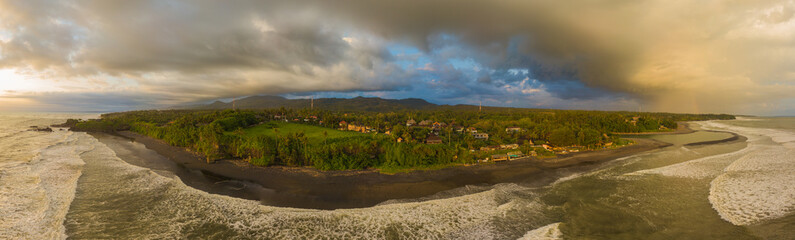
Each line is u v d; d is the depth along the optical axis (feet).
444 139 316.60
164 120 592.19
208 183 178.40
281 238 114.73
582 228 117.80
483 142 306.14
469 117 614.75
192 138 301.22
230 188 169.07
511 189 165.89
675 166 213.46
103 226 122.42
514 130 392.68
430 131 377.71
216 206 143.43
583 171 204.23
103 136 424.05
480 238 114.01
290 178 188.34
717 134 465.47
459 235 116.78
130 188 167.63
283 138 246.47
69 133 466.29
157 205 144.56
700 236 108.27
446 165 217.97
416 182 179.42
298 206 143.95
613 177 187.42
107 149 299.58
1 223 121.49
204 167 217.56
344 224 125.59
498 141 309.83
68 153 271.49
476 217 131.13
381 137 260.21
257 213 135.85
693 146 320.29
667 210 131.75
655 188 162.50
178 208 141.08
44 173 194.08
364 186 172.24
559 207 139.54
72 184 172.45
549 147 293.43
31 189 161.68
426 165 216.74
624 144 325.83
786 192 145.18
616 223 121.19
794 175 174.50
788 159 223.92
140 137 409.49
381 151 232.12
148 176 191.01
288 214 134.62
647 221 121.70
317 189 167.32
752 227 112.68
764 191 148.25
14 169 202.59
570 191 161.17
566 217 128.57
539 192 160.86
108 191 162.61
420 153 221.05
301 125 401.90
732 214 124.47
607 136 338.54
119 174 195.42
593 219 125.59
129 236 114.93
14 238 110.42
